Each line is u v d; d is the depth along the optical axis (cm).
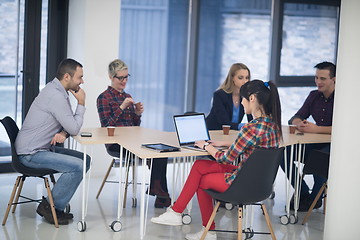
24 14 736
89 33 723
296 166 620
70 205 622
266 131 490
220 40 881
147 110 854
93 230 554
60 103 555
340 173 497
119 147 624
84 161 542
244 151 493
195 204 650
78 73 564
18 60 738
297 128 641
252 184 479
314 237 562
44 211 567
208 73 881
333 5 925
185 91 873
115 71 635
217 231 530
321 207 659
